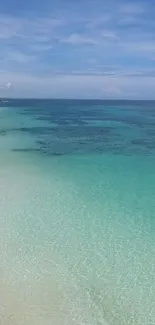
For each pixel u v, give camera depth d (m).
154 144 31.28
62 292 8.62
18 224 12.39
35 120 59.62
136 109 112.12
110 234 11.78
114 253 10.52
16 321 7.55
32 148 28.61
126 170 20.91
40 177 18.89
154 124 52.47
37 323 7.53
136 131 42.59
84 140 34.06
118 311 8.06
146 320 7.82
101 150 27.94
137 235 11.73
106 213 13.66
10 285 8.80
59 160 23.66
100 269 9.67
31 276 9.22
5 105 144.25
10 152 26.52
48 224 12.47
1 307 7.96
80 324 7.59
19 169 20.72
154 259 10.23
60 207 14.20
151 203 14.90
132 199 15.40
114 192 16.39
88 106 143.88
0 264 9.73
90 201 15.02
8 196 15.38
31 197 15.36
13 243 10.97
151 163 22.98
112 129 45.03
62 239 11.34
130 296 8.59
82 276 9.32
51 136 37.16
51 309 8.01
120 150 27.97
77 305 8.17
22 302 8.17
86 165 22.22
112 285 8.98
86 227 12.28
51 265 9.79
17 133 39.62
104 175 19.61
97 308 8.13
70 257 10.23
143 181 18.39
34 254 10.34
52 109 107.81
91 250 10.67
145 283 9.10
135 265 9.90
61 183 17.75
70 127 47.38
